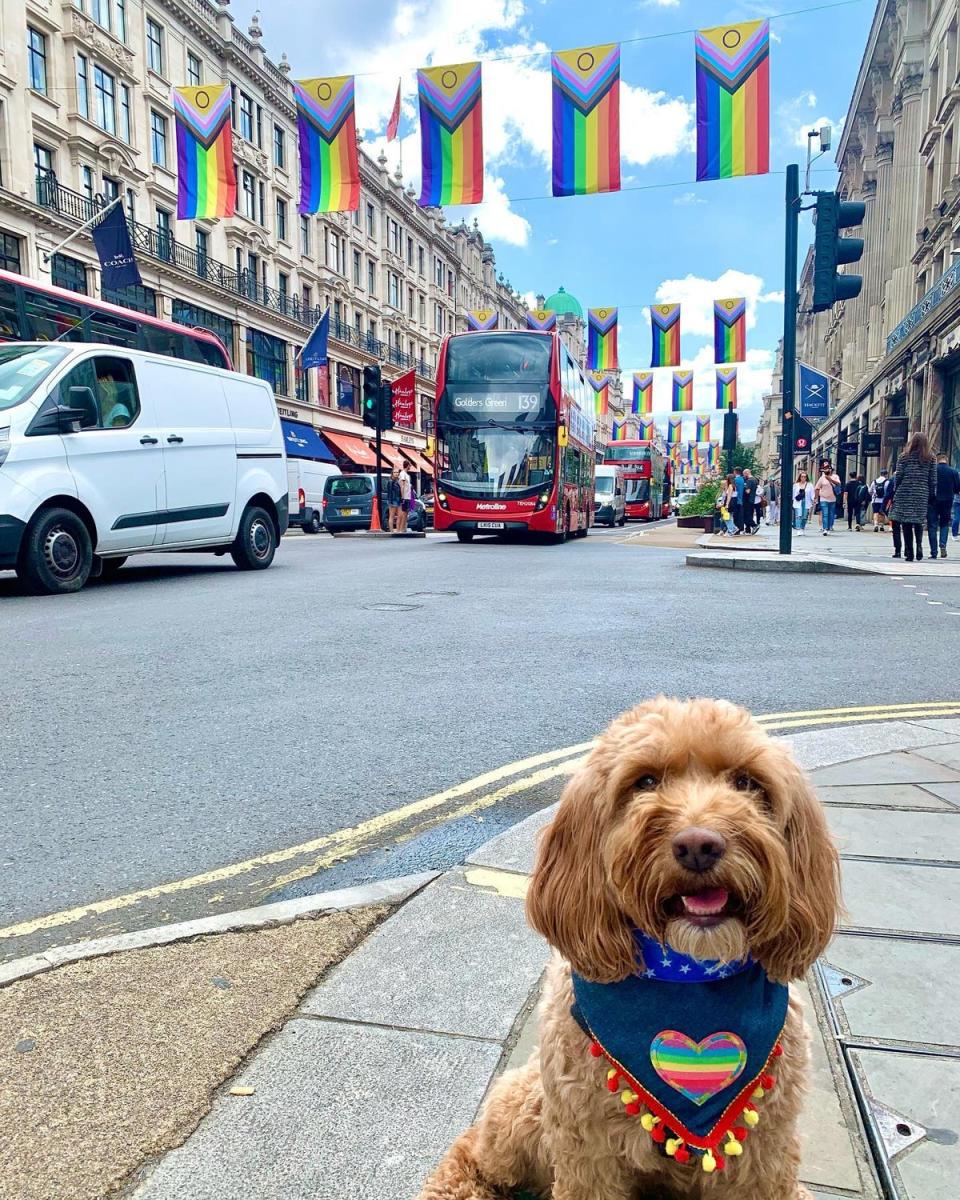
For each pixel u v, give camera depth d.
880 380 36.72
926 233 30.59
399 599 9.84
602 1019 1.47
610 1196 1.53
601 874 1.42
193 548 12.14
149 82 34.66
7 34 27.88
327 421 48.75
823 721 5.12
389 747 4.64
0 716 5.07
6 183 28.09
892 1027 2.24
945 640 7.57
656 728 1.43
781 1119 1.53
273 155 43.56
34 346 10.36
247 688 5.80
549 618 8.64
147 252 34.03
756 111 15.54
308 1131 1.92
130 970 2.48
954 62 28.73
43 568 9.76
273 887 3.11
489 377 19.58
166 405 11.41
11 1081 2.03
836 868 1.48
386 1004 2.37
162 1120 1.93
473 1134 1.81
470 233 73.38
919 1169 1.79
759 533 28.97
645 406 55.25
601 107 16.33
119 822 3.64
